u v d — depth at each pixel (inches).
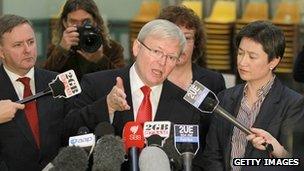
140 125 139.8
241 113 160.6
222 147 161.0
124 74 158.2
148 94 153.9
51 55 217.3
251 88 161.3
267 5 436.1
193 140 141.0
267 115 156.2
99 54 217.6
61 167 128.2
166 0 450.0
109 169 125.8
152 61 145.9
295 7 429.7
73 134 153.7
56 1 398.3
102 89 160.6
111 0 444.1
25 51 165.9
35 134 166.1
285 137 149.2
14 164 163.3
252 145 150.9
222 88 204.2
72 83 150.9
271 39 154.9
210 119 169.9
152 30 145.9
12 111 148.9
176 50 145.8
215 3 440.5
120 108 144.6
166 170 126.3
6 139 163.5
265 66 156.6
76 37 213.5
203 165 161.0
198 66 205.3
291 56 400.5
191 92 148.9
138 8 451.2
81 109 153.4
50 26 393.4
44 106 168.4
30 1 399.5
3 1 382.3
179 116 154.6
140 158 128.7
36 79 171.8
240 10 438.3
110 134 135.9
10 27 165.3
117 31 442.3
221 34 423.2
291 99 155.9
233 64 414.9
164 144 137.1
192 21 192.9
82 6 224.4
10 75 169.2
